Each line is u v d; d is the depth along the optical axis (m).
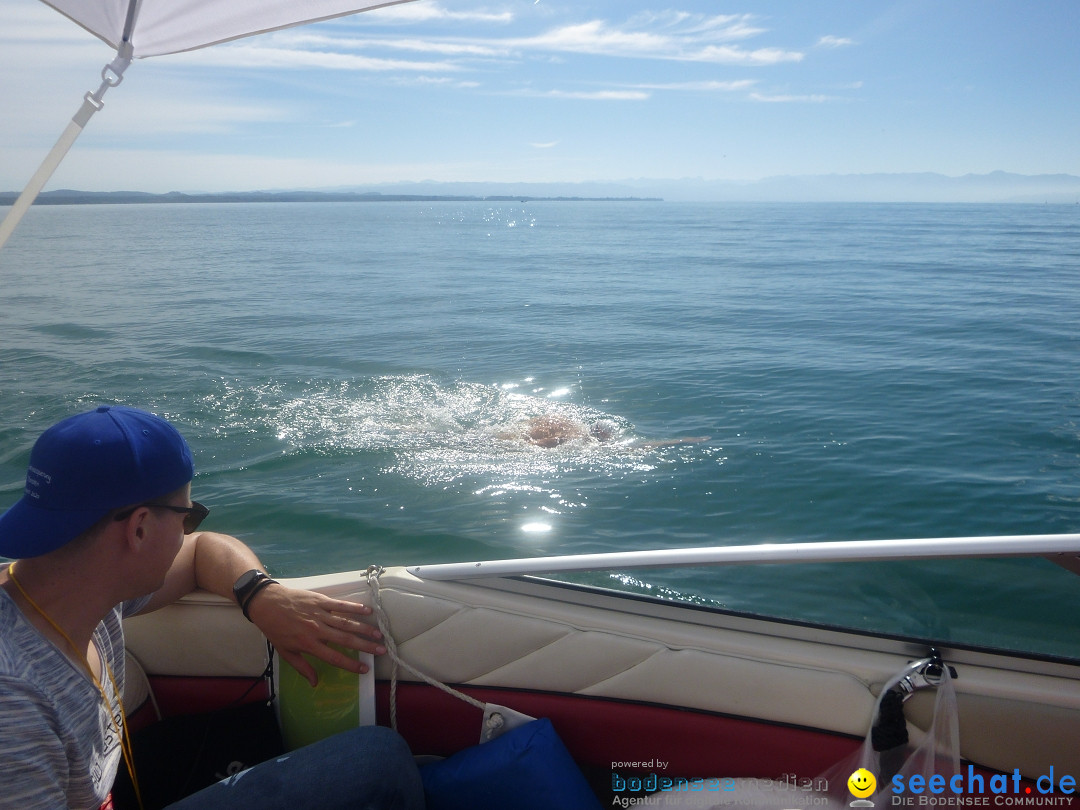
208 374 11.20
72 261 32.62
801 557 1.90
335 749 1.76
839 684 1.93
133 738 1.98
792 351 12.82
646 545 5.83
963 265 29.55
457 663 2.07
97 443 1.32
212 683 2.11
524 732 1.97
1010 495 6.54
